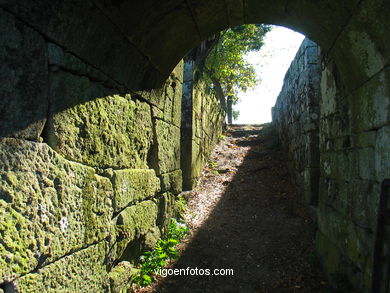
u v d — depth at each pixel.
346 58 2.62
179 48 3.36
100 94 2.31
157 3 2.40
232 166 8.02
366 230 2.42
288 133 7.22
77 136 2.01
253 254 3.94
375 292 2.09
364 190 2.46
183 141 6.22
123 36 2.35
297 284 3.22
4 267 1.36
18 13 1.42
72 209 1.90
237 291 3.16
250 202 5.77
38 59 1.60
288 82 7.20
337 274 2.90
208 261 3.74
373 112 2.31
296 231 4.50
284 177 6.87
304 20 2.83
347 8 2.17
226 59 8.94
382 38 2.01
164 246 3.70
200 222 4.93
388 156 2.10
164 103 3.97
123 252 2.84
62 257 1.82
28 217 1.52
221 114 11.87
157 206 3.75
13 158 1.44
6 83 1.39
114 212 2.54
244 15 3.16
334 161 3.27
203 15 2.98
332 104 3.35
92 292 2.14
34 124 1.59
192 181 6.31
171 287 3.12
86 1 1.78
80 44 1.93
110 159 2.49
